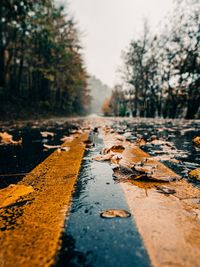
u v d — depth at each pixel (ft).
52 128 27.99
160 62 99.19
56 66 110.01
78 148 10.94
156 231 3.02
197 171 5.90
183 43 84.58
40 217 3.54
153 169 6.15
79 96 240.32
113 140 13.98
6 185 5.28
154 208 3.76
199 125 32.96
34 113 81.35
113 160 7.79
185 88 87.56
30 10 65.82
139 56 120.37
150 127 28.17
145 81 119.03
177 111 109.09
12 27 72.79
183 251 2.57
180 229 3.07
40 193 4.65
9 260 2.50
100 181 5.36
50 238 2.93
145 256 2.49
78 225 3.23
